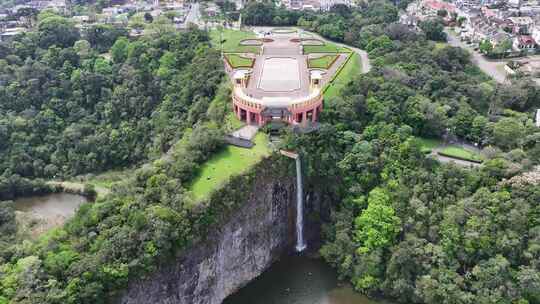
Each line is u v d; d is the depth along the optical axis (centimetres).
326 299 16738
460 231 16425
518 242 15800
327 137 19325
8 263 14038
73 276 12875
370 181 18612
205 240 15438
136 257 13675
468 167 18938
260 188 17550
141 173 16312
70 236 14538
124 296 13550
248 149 18550
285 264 18425
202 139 17925
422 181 18212
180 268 14862
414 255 16512
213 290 16338
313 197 19512
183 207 14900
